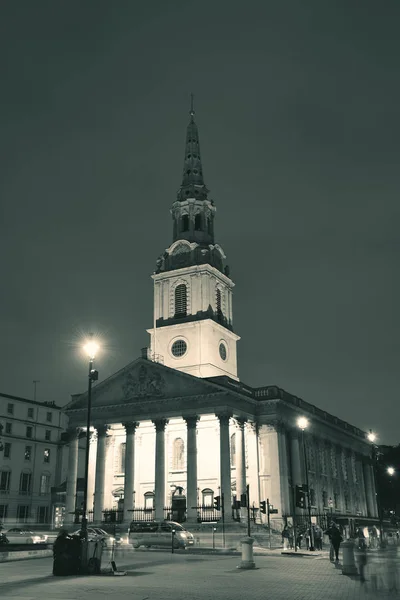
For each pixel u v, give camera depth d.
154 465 75.81
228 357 83.88
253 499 69.56
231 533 59.62
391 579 20.06
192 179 92.12
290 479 73.94
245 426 72.88
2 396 92.81
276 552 47.97
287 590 21.41
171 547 51.59
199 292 82.00
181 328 80.94
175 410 69.44
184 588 21.69
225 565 33.69
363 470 104.56
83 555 26.59
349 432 96.25
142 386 72.25
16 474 92.00
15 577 25.27
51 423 100.19
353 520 71.81
